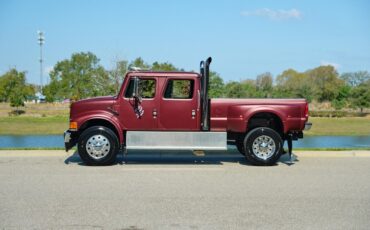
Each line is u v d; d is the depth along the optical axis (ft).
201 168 34.99
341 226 19.47
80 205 22.59
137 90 36.09
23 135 100.07
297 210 22.02
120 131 36.35
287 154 43.24
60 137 96.07
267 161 36.29
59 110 172.14
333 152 43.91
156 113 36.58
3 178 29.81
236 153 43.78
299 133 37.91
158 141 36.29
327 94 180.14
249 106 36.42
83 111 36.35
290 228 19.12
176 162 38.24
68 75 210.59
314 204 23.22
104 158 35.65
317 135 102.58
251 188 27.09
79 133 37.63
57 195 24.77
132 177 30.58
